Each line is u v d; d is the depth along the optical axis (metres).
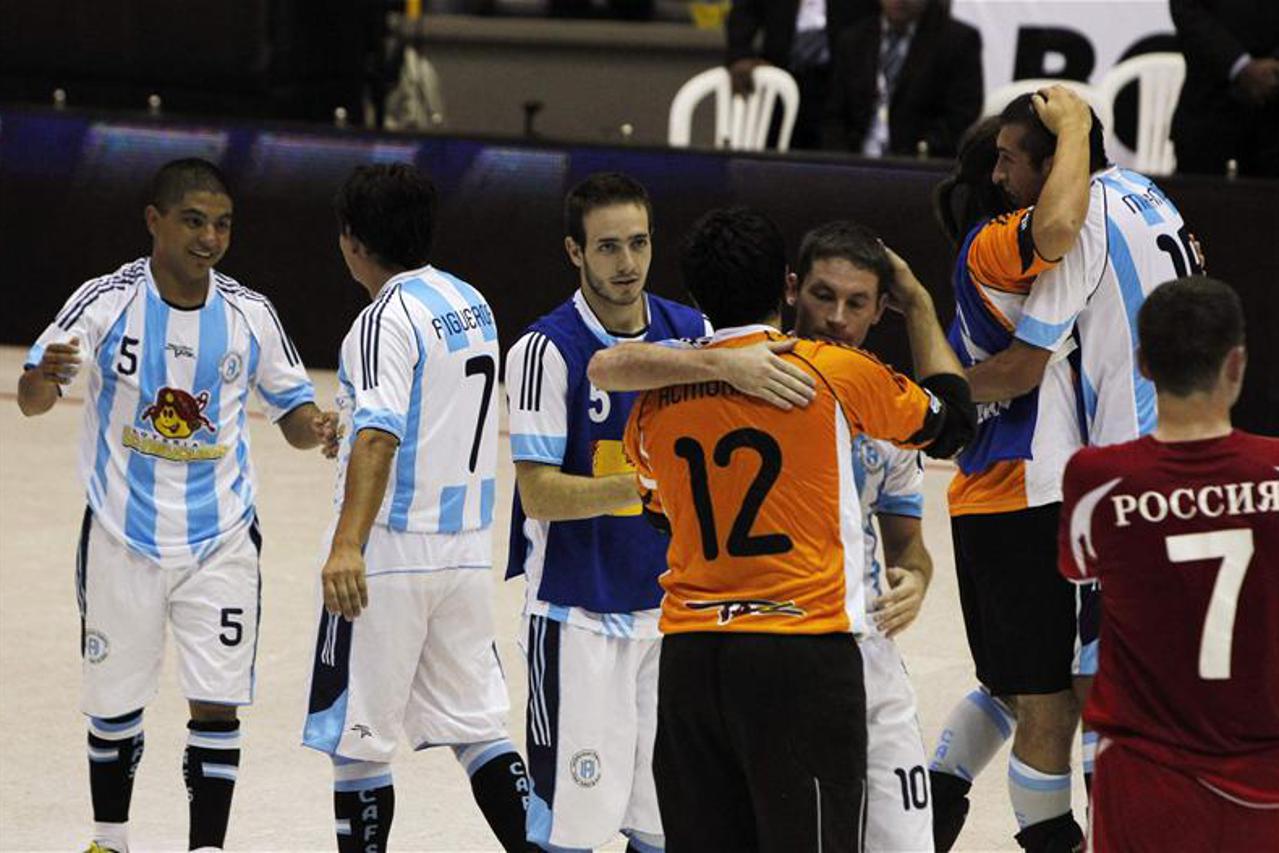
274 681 26.66
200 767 20.25
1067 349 18.62
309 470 37.97
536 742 18.19
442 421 19.11
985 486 18.95
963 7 46.47
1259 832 14.50
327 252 43.97
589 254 17.92
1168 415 14.70
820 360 15.66
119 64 48.00
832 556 15.60
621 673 18.09
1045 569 18.75
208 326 20.23
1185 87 41.62
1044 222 17.69
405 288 19.28
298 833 21.80
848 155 41.00
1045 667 18.83
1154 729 14.68
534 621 18.17
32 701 25.75
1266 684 14.44
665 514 16.62
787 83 45.16
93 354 20.05
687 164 41.88
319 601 19.30
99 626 20.09
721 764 15.97
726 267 15.91
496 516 35.12
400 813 22.44
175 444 20.12
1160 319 14.56
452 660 19.45
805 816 15.45
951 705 25.89
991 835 22.02
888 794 16.50
